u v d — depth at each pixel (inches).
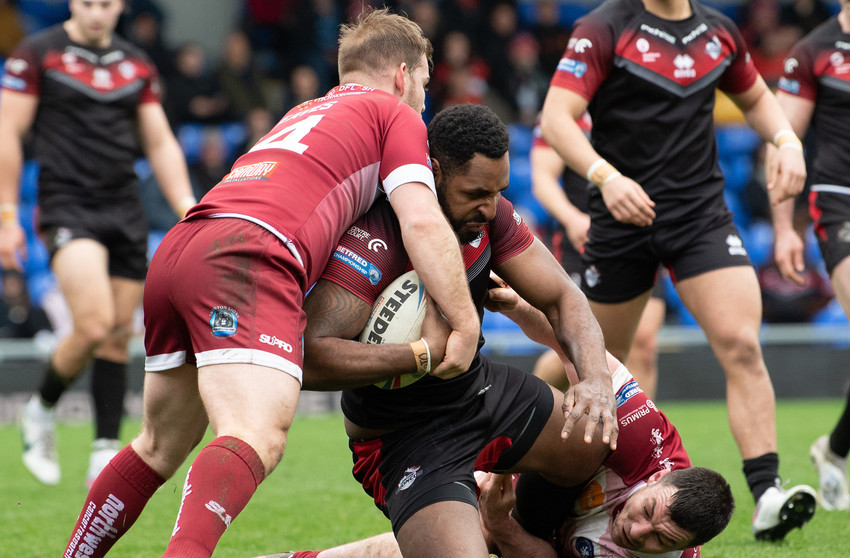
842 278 697.6
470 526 415.5
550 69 1969.7
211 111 1704.0
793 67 755.4
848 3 740.0
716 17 670.5
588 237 689.0
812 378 1499.8
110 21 848.3
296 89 1729.8
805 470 831.1
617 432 433.4
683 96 652.7
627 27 655.1
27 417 824.9
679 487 425.7
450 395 443.5
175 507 713.0
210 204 418.9
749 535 592.4
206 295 394.6
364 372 411.2
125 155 851.4
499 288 482.9
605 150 674.2
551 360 734.5
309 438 1085.1
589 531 474.3
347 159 431.5
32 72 832.3
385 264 429.1
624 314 685.3
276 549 573.6
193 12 2121.1
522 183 1866.4
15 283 1379.2
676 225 647.8
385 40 482.6
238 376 385.4
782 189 650.2
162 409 439.5
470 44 1897.1
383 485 453.1
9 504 724.0
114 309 842.2
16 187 834.2
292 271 406.0
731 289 624.1
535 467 463.5
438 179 434.6
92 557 456.1
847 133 729.0
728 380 621.6
